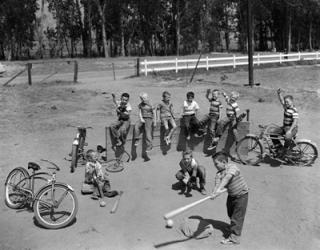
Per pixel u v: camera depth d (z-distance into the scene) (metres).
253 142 10.34
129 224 6.94
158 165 10.02
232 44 106.88
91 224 6.94
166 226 6.87
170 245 6.27
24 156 10.49
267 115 15.45
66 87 21.50
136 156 10.53
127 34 72.62
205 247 6.22
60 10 68.38
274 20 82.75
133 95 19.20
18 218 7.20
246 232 6.71
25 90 20.05
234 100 10.48
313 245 6.33
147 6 68.50
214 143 10.66
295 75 28.77
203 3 70.62
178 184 8.73
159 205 7.69
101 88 21.39
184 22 72.69
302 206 7.69
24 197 7.61
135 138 10.41
